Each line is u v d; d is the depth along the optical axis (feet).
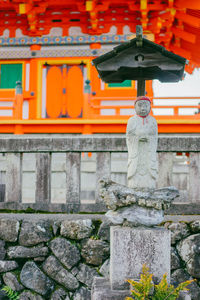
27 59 53.62
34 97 52.80
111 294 15.01
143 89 19.75
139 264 15.57
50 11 52.21
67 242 19.84
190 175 20.89
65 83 52.90
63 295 19.45
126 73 19.06
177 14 50.72
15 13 52.75
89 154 41.83
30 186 38.75
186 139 20.90
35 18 51.44
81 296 19.33
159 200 16.08
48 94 53.21
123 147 21.11
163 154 21.06
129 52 17.60
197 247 19.07
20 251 19.93
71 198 21.35
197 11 51.39
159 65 17.65
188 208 20.74
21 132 43.62
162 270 15.55
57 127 43.24
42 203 21.43
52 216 20.93
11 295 19.44
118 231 15.70
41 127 43.50
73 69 53.16
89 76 52.47
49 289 19.58
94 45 52.26
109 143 21.21
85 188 38.93
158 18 50.52
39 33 52.60
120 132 42.32
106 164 21.31
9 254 19.95
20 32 53.31
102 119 42.65
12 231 20.13
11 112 53.47
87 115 43.80
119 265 15.61
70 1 49.49
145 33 51.85
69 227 19.88
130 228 16.02
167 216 20.56
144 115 16.99
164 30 56.44
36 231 20.01
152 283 14.64
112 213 16.60
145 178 16.67
